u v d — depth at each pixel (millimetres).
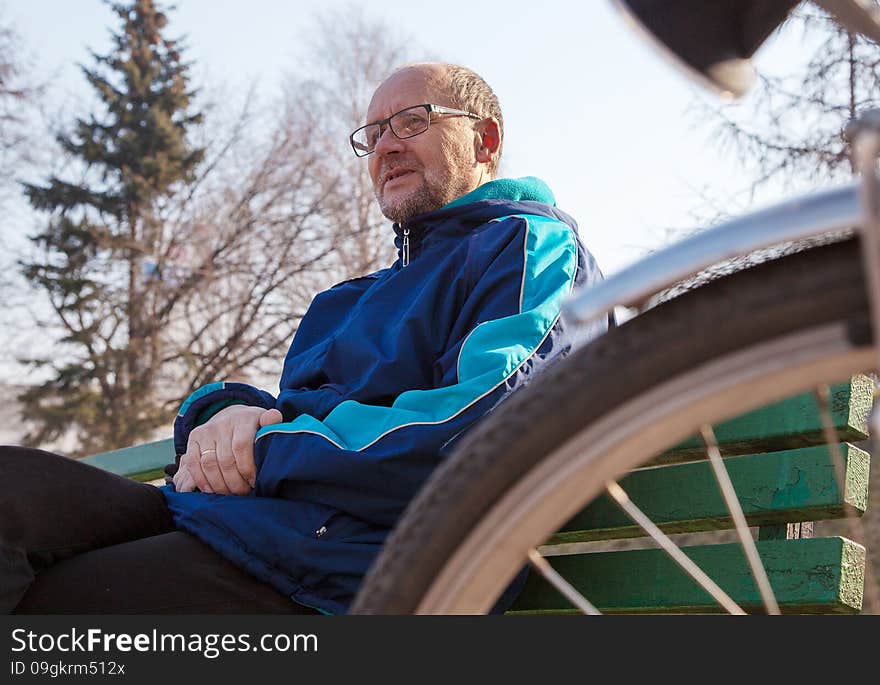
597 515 1793
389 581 888
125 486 1642
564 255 1843
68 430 21500
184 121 24078
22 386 21562
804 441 1667
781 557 1576
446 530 870
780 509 1623
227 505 1591
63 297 21656
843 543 1533
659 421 814
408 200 2385
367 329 1934
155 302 21328
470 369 1658
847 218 729
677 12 894
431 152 2387
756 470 1669
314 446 1606
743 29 922
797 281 769
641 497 1765
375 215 20953
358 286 2238
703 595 1607
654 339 808
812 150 6789
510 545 863
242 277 20906
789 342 777
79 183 23078
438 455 1574
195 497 1680
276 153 21438
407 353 1832
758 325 779
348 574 1522
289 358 2199
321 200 20984
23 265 21844
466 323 1806
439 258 2008
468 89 2439
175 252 21875
